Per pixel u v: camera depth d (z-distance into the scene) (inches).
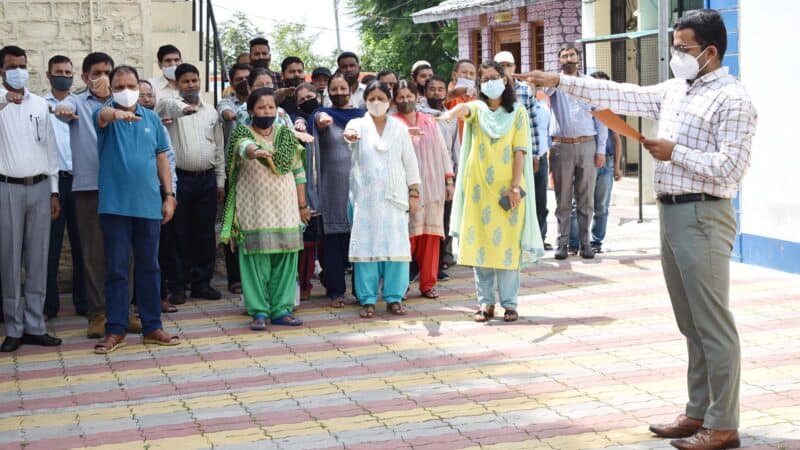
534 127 423.2
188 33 455.2
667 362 267.3
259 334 314.8
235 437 219.0
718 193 196.1
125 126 289.9
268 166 315.6
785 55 370.0
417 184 332.8
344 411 234.7
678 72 197.9
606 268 405.7
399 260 329.4
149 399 249.4
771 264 386.3
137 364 283.0
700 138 197.0
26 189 297.1
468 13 863.7
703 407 207.5
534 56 829.2
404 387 252.7
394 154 328.8
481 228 316.5
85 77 319.3
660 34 383.2
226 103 374.6
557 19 779.4
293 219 319.6
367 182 327.9
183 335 315.9
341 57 410.6
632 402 234.5
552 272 401.1
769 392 238.5
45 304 346.6
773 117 378.9
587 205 424.5
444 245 404.5
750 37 386.6
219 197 373.7
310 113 363.3
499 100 315.0
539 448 206.1
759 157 387.9
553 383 252.1
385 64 1236.5
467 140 319.0
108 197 289.6
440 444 210.1
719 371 197.9
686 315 207.3
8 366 284.2
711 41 195.3
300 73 396.8
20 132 295.1
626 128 199.0
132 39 405.7
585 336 298.5
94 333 315.3
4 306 300.8
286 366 276.4
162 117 354.3
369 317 333.1
